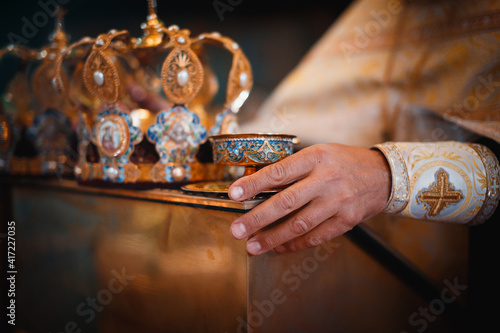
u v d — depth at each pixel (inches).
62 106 41.8
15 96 43.6
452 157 26.0
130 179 28.0
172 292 25.7
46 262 36.6
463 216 26.8
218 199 22.3
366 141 44.6
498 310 28.4
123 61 36.0
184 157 29.2
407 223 37.0
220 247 22.3
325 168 21.4
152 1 30.5
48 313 36.7
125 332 29.5
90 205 31.6
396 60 43.4
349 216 22.0
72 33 58.6
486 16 37.9
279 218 20.9
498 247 27.8
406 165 24.9
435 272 36.5
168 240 25.6
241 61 31.5
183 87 28.1
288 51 50.1
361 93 45.5
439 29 40.8
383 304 29.0
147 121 32.6
